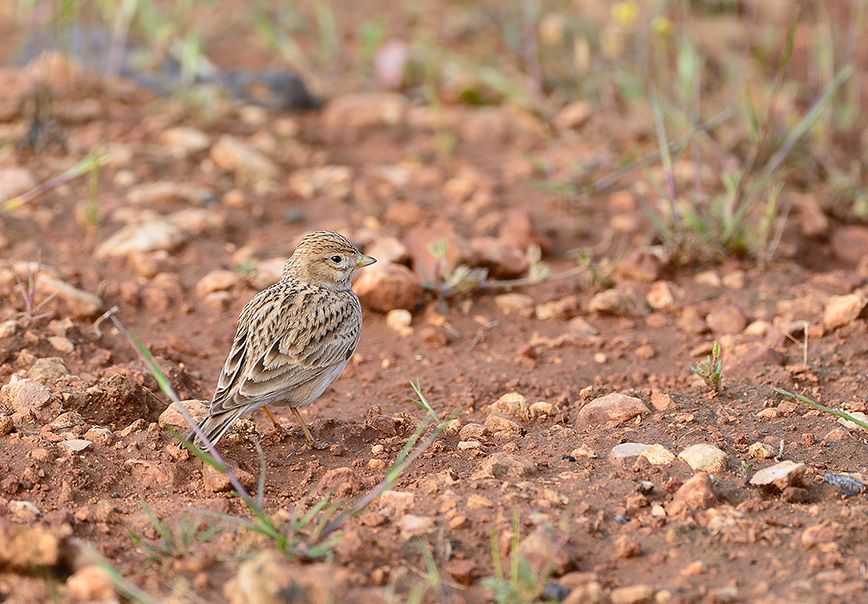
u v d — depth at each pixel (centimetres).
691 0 2378
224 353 1284
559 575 824
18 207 1570
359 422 1112
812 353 1242
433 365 1265
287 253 1500
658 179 1717
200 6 2331
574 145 1877
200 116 1905
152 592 789
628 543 849
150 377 1145
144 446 1012
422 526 866
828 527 868
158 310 1362
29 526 848
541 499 920
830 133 1800
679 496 914
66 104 1900
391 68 2100
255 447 1049
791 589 803
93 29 2078
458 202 1662
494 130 1938
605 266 1463
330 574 782
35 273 1342
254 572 745
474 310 1387
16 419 1037
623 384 1199
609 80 1989
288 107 1992
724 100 1914
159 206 1606
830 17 2086
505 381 1212
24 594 786
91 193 1630
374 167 1792
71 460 973
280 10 2388
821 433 1055
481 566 838
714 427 1074
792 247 1507
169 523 893
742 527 876
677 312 1374
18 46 2156
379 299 1352
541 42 2169
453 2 2520
